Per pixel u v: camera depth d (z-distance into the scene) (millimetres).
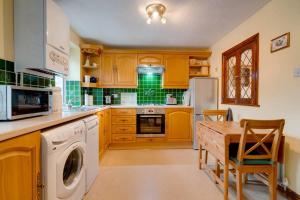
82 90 3746
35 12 1632
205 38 3584
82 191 1779
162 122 3814
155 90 4414
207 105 3760
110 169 2629
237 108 3014
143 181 2264
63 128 1413
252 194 1990
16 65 1645
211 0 2188
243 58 2891
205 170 2607
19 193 967
